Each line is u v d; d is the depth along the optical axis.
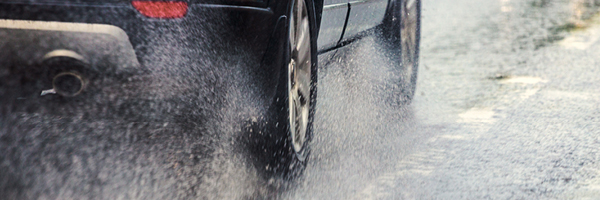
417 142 3.98
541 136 4.23
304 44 3.18
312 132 3.37
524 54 7.67
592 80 6.21
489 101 5.25
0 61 2.35
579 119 4.71
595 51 7.92
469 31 9.49
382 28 4.71
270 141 2.77
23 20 2.29
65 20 2.30
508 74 6.44
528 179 3.38
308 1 3.15
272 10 2.61
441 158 3.69
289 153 2.85
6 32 2.30
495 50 7.95
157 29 2.37
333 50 4.11
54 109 2.45
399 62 4.75
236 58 2.53
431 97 5.32
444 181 3.31
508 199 3.08
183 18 2.38
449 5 11.95
